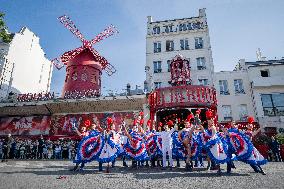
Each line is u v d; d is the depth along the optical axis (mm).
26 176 6402
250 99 26250
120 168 9258
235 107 26297
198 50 29562
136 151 9125
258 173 6969
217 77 27641
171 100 18344
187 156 8141
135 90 25156
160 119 21188
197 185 4930
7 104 25031
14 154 20922
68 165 10977
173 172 7480
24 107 25141
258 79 26031
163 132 9461
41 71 37281
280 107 25031
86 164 11672
